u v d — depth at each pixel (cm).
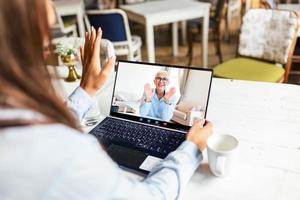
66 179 42
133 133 99
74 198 43
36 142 41
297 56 242
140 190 57
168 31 488
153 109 104
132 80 109
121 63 112
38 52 44
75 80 147
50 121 44
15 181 40
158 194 64
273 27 212
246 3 328
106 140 97
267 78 203
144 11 301
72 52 148
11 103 41
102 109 119
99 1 405
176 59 388
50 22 47
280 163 86
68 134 44
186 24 401
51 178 41
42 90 44
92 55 100
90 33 104
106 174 47
